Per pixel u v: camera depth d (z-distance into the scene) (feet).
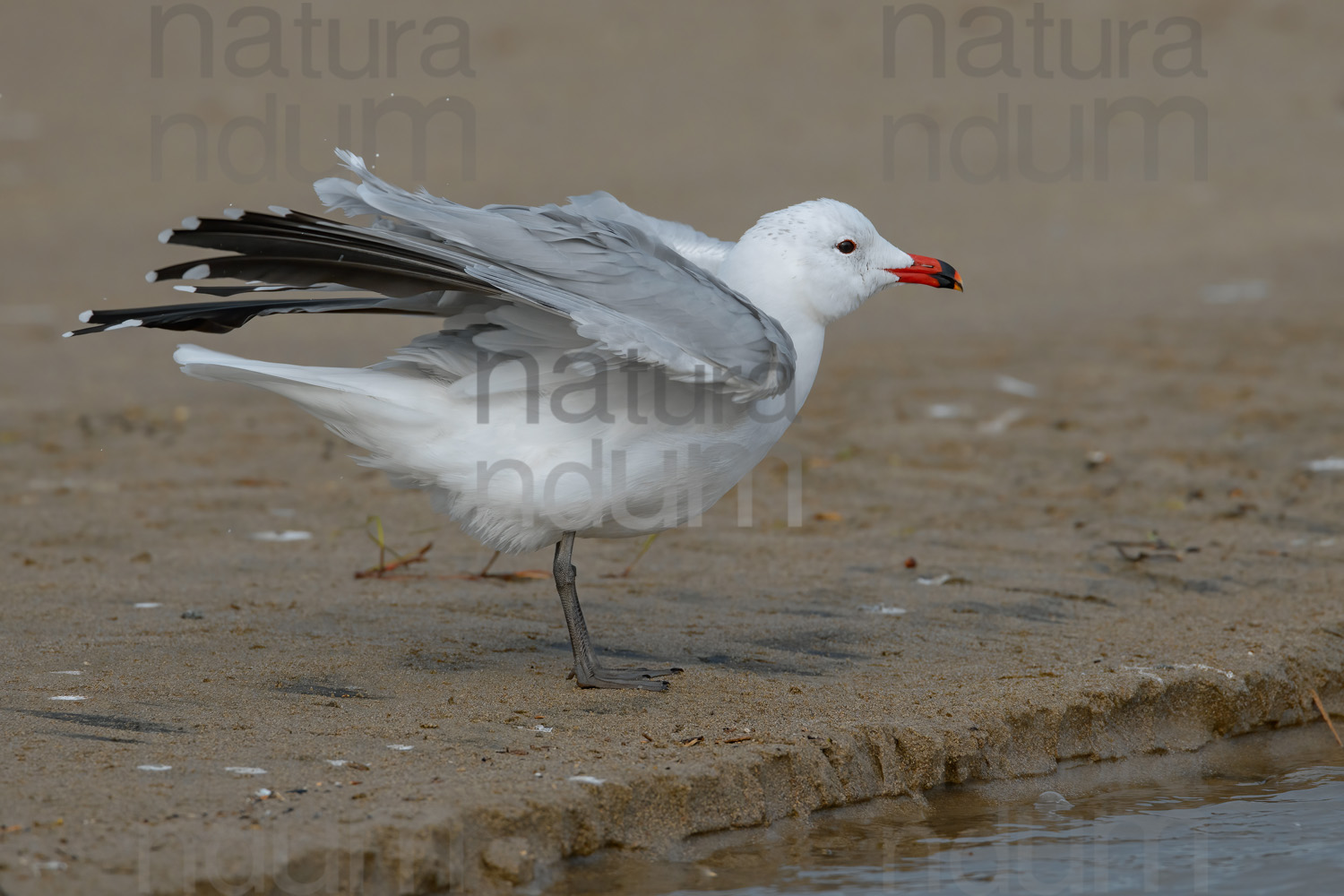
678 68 143.33
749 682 31.45
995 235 104.94
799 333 32.30
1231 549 44.24
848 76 140.97
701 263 33.96
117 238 101.09
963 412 64.44
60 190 112.57
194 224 26.68
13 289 90.48
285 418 64.85
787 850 25.75
